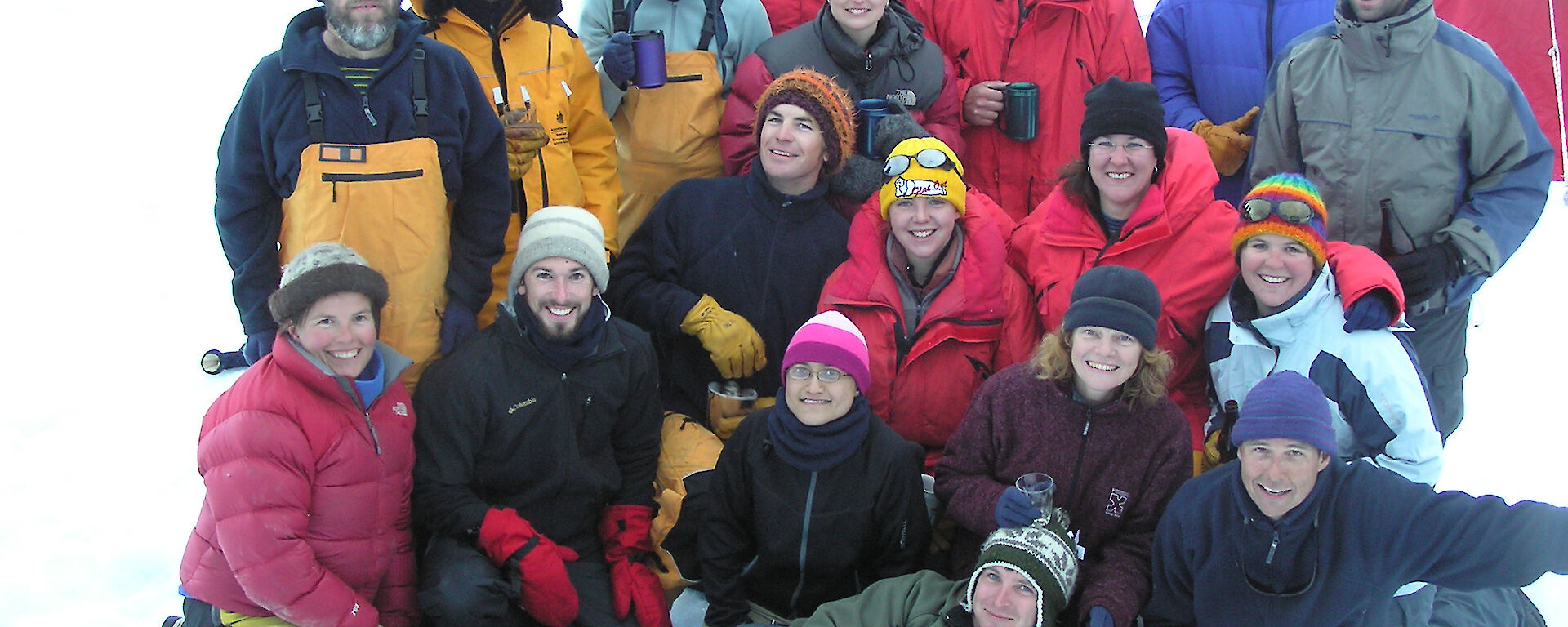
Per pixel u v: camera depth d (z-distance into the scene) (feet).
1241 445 8.23
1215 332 10.09
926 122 12.73
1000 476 9.63
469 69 9.99
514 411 9.66
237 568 8.05
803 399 9.41
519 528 9.28
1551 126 18.01
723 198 11.78
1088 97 10.52
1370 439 9.24
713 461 10.93
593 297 9.90
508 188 10.36
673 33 12.77
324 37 9.36
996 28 13.00
